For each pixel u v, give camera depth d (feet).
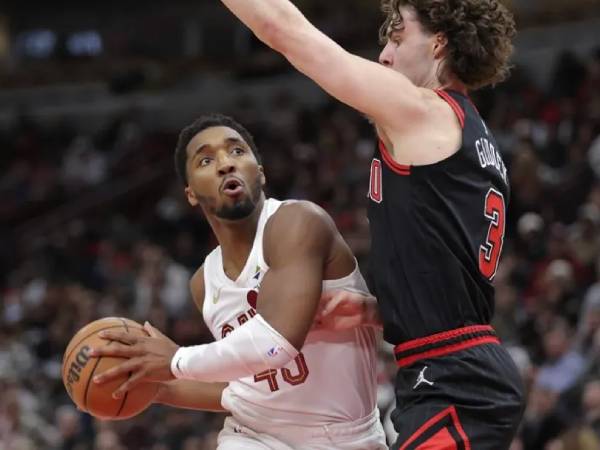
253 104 75.25
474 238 12.89
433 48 13.56
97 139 77.20
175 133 75.00
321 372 14.30
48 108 85.56
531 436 30.48
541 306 36.09
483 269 13.01
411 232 12.78
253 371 13.33
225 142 14.21
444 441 12.48
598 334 32.76
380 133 13.10
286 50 12.53
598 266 38.47
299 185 55.31
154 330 14.19
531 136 49.16
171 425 36.63
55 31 96.84
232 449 14.69
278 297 13.43
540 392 30.83
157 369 13.67
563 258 39.78
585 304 35.91
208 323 14.97
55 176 75.36
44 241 64.59
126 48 94.63
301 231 13.71
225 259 14.71
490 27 13.57
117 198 68.69
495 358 12.85
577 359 32.73
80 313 48.62
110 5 95.50
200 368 13.42
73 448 38.83
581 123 49.93
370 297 14.21
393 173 12.92
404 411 12.92
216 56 87.71
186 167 14.47
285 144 63.10
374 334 14.89
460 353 12.73
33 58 96.94
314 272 13.61
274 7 12.44
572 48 64.59
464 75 13.71
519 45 68.03
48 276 56.80
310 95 73.15
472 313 12.92
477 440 12.53
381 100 12.60
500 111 53.52
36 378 44.93
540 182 45.34
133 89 82.94
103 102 83.61
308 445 14.49
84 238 61.46
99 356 13.66
